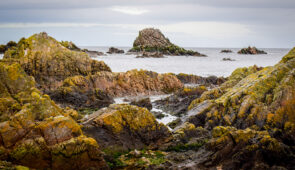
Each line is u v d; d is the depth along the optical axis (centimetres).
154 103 2970
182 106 2725
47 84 3572
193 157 1324
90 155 1140
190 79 4381
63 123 1162
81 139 1138
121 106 1605
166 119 2350
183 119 2141
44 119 1206
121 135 1512
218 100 2138
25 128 1129
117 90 3488
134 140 1541
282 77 1972
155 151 1505
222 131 1373
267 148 1212
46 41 3981
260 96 1928
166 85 3859
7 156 1062
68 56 3900
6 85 1416
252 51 17525
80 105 2708
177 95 3112
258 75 2259
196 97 2841
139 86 3641
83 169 1127
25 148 1078
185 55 14550
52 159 1094
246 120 1850
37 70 3644
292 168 1159
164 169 1194
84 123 1544
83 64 3950
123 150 1465
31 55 3678
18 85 1450
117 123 1518
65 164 1105
